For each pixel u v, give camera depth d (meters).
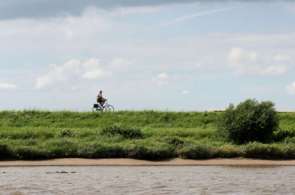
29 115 80.75
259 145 62.16
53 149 60.88
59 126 77.56
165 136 68.56
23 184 45.81
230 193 42.44
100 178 49.31
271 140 67.62
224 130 68.25
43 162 59.16
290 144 64.00
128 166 57.91
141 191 42.97
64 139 64.69
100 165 58.31
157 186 45.28
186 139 67.81
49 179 48.62
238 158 61.34
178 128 76.12
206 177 50.19
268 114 66.94
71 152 61.03
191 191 43.12
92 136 68.31
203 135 70.31
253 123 66.44
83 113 82.00
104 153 60.88
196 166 58.16
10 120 78.81
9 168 55.88
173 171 54.22
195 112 82.06
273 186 45.56
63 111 82.69
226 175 51.53
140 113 82.31
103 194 41.75
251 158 61.34
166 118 80.62
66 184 45.94
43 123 78.56
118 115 81.62
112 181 47.62
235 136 67.19
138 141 65.19
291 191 43.47
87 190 43.28
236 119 67.06
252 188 44.56
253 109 67.25
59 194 41.62
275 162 60.34
